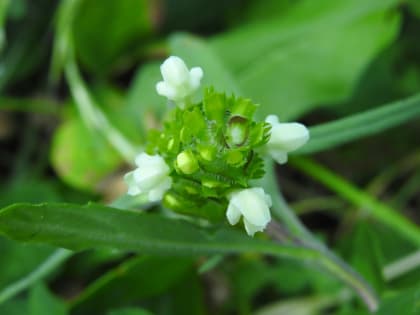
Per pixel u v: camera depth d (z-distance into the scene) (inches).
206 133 3.9
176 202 4.1
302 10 7.2
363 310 5.7
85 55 7.5
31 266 6.4
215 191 3.9
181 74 4.1
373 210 6.6
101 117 7.1
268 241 4.6
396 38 7.5
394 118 4.8
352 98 7.4
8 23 7.6
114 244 4.2
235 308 6.5
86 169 7.1
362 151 7.6
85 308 5.8
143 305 6.1
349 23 7.0
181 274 6.0
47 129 7.9
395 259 6.5
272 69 6.9
